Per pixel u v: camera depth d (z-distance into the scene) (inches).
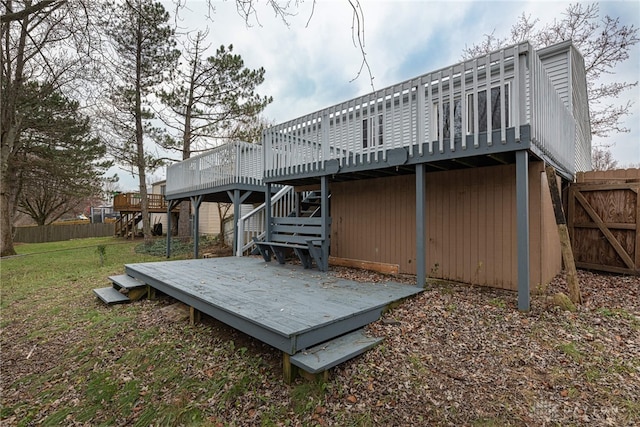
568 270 152.0
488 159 169.9
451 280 197.6
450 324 129.7
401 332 125.3
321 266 217.5
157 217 900.0
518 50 137.0
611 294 165.5
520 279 139.6
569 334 118.6
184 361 125.0
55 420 100.7
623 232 209.5
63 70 276.1
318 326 110.4
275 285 175.0
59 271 344.8
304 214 337.1
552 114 178.5
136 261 397.7
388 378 101.3
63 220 1230.3
